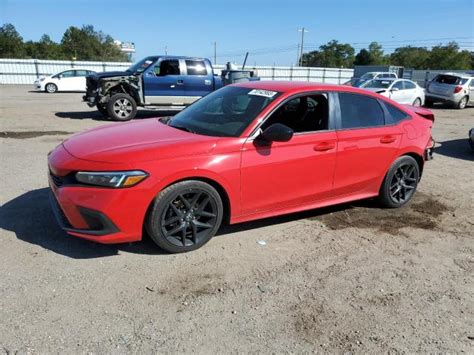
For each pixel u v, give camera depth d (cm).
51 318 274
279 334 271
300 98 417
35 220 421
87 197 323
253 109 399
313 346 261
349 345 264
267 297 311
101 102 1238
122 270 337
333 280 340
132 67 1339
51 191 385
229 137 373
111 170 323
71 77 2584
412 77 3822
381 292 326
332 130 431
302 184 416
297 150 402
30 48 7400
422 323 290
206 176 354
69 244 374
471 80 2014
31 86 3192
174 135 380
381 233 439
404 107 518
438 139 1073
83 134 410
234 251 381
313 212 489
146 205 335
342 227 450
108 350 248
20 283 311
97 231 330
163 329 270
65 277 322
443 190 601
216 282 328
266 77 4234
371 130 460
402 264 373
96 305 290
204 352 251
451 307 311
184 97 1312
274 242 404
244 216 393
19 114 1339
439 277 354
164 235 352
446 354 259
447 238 434
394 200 507
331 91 439
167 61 1277
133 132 396
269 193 397
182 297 305
